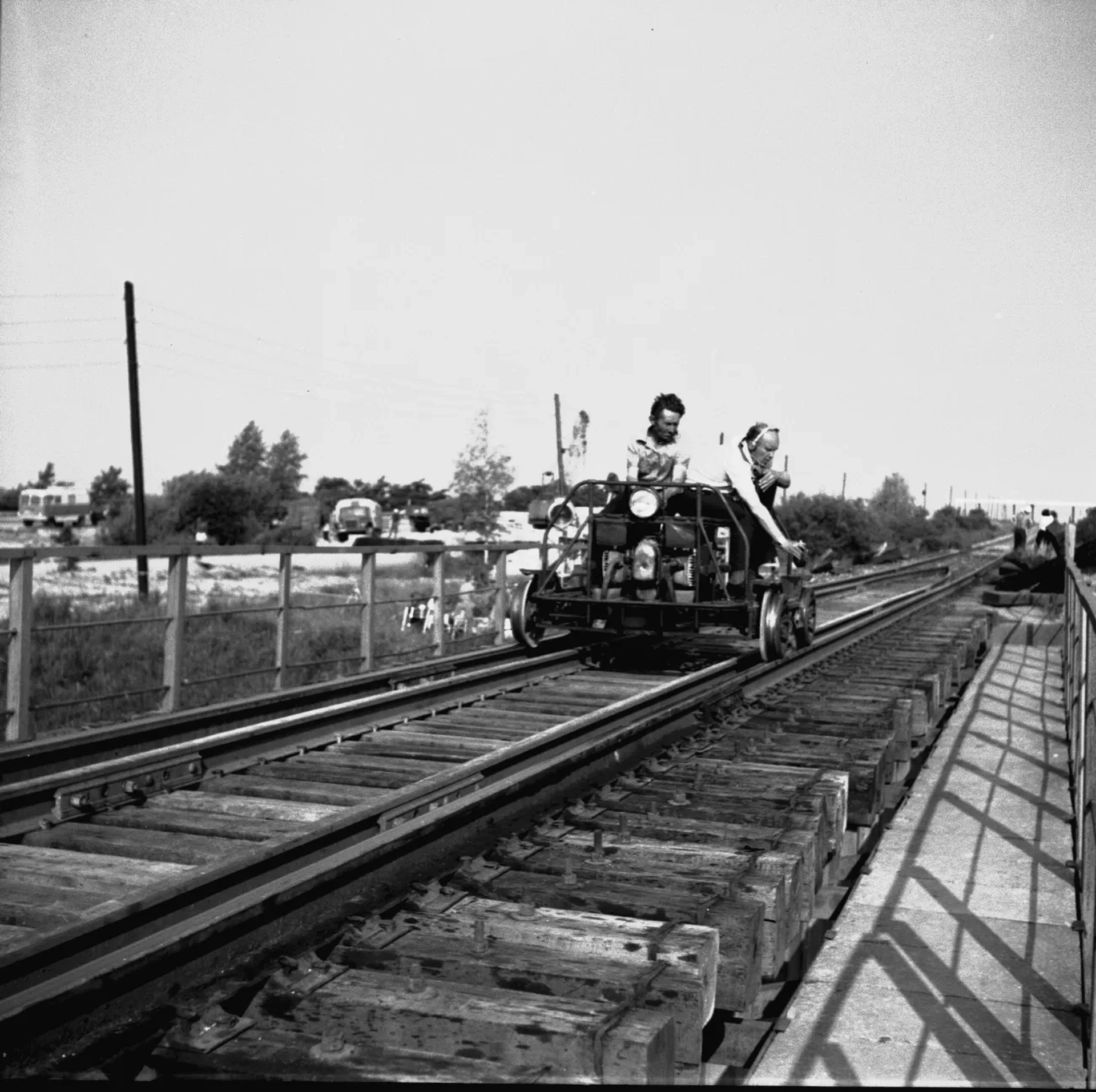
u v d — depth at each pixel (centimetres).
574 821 513
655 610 1050
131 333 3166
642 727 712
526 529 4622
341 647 1447
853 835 644
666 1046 301
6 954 308
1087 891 467
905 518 6775
